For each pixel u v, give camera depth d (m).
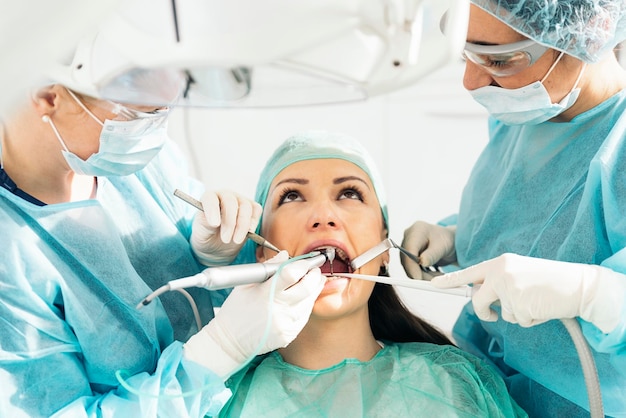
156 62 0.86
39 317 1.36
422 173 3.19
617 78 1.49
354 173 1.67
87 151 1.33
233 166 3.40
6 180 1.39
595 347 1.32
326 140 1.70
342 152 1.67
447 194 3.15
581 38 1.28
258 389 1.58
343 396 1.55
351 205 1.65
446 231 1.91
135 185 1.66
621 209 1.36
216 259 1.72
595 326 1.31
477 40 1.32
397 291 1.85
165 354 1.44
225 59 0.84
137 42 0.87
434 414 1.51
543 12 1.24
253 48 0.84
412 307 1.98
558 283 1.29
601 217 1.43
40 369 1.36
